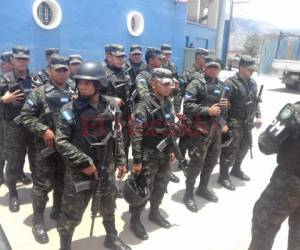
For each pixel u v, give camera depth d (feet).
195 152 14.47
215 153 15.30
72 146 9.71
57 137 9.77
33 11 30.48
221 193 16.79
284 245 12.66
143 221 13.69
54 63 11.71
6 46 29.40
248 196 16.62
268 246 9.40
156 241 12.43
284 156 8.76
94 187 10.09
